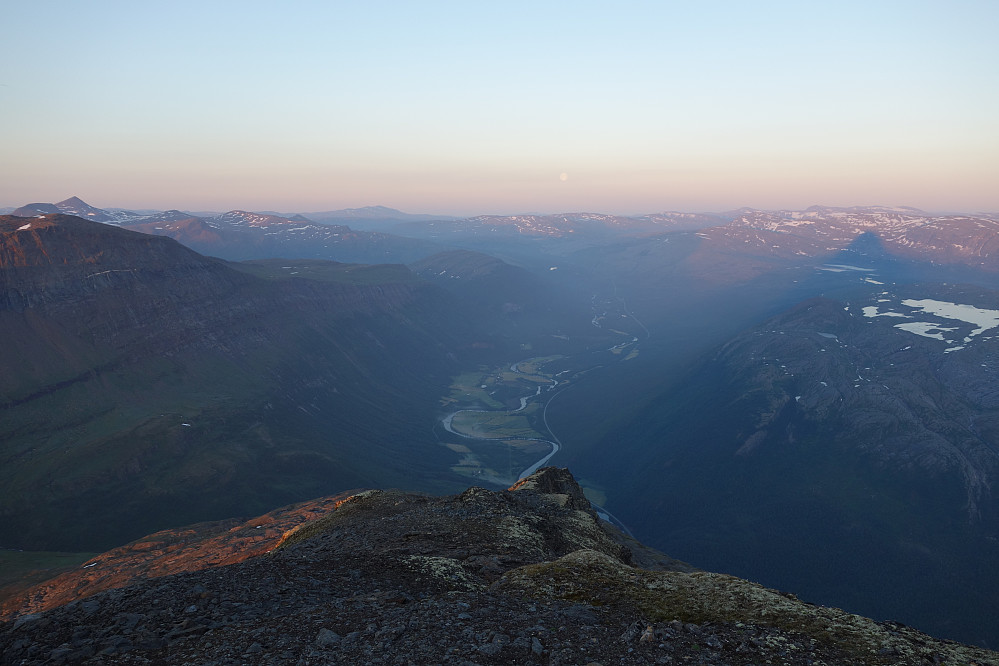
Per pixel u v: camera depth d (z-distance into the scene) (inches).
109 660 722.2
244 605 932.6
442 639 772.6
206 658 719.7
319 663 697.0
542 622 854.5
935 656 787.4
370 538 1600.6
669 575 1153.4
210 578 1057.5
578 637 805.9
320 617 859.4
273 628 815.7
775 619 905.5
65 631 821.2
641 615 933.2
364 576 1152.8
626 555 1961.1
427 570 1205.1
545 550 1572.3
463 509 1861.5
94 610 896.3
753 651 783.1
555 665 709.9
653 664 734.5
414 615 863.1
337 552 1491.1
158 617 872.9
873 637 839.7
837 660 766.5
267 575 1095.6
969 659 786.8
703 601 990.4
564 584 1098.1
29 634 813.9
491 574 1273.4
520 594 1056.2
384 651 734.5
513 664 714.8
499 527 1670.8
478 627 821.2
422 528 1674.5
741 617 916.6
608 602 997.2
